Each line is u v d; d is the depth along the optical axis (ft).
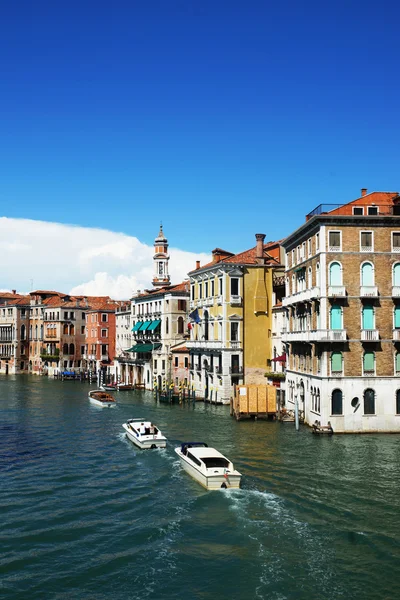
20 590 55.42
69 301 343.46
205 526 70.18
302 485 85.05
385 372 123.44
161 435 115.34
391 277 124.57
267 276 184.55
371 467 94.63
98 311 315.78
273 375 165.48
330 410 121.80
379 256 124.47
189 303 217.56
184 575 58.08
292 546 64.03
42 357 337.52
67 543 66.23
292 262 151.84
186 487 86.48
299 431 127.65
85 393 228.84
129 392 232.32
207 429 132.67
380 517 72.02
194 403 177.68
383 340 123.54
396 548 63.05
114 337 319.06
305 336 131.03
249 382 181.47
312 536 66.54
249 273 183.73
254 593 54.29
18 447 116.88
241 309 182.29
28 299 366.63
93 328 321.32
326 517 72.23
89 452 111.75
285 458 101.24
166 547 64.54
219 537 66.80
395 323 124.36
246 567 59.31
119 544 65.72
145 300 252.62
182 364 216.13
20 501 81.05
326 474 90.63
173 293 225.97
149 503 79.25
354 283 123.54
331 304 122.72
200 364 199.41
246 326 182.29
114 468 98.84
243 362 181.47
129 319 276.82
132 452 111.45
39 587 55.98
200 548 64.13
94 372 312.29
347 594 53.83
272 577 57.21
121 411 170.40
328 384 121.80
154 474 94.63
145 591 55.11
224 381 179.52
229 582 56.44
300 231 138.41
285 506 76.28
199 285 203.00
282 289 180.04
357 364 122.72
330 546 63.82
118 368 278.26
